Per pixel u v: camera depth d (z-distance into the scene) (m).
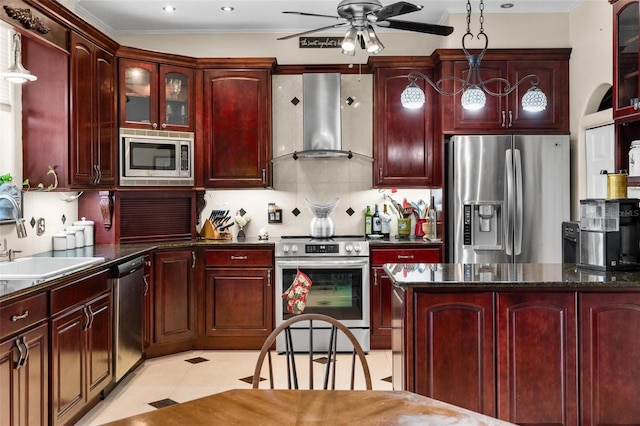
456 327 2.71
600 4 4.18
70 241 4.08
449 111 4.62
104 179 4.12
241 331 4.61
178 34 5.17
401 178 4.86
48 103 3.55
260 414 1.41
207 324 4.63
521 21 4.75
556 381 2.71
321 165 5.19
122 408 3.33
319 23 5.02
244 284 4.61
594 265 3.04
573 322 2.70
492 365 2.71
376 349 4.62
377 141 4.87
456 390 2.71
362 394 1.57
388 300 4.61
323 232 4.95
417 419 1.38
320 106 4.89
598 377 2.70
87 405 3.22
